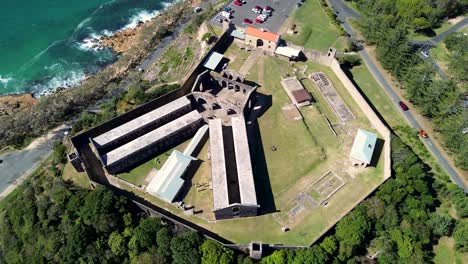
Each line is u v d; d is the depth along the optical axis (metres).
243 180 109.38
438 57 162.38
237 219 107.88
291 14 175.12
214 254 92.31
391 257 96.50
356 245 97.94
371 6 180.25
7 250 110.56
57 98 150.00
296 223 106.94
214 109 135.50
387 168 117.25
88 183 114.56
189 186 114.75
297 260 92.19
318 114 135.12
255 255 93.81
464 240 101.38
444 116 131.38
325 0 186.38
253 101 135.00
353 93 140.00
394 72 149.12
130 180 116.44
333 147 125.75
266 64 151.75
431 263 103.06
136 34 191.00
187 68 157.25
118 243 97.56
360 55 160.00
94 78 163.88
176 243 93.62
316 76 147.62
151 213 105.25
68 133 139.75
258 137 128.00
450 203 113.56
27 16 198.00
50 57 180.38
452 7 179.00
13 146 140.75
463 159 120.31
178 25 184.25
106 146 120.12
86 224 101.00
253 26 167.75
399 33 146.75
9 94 165.00
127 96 142.12
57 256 99.69
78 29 193.12
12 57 180.00
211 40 159.62
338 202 111.50
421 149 127.56
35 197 114.50
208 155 122.38
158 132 122.44
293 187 115.19
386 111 139.38
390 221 101.75
